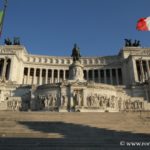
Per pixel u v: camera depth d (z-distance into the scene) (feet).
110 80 287.48
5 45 288.10
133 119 83.20
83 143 49.65
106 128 67.51
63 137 55.26
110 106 162.20
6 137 52.90
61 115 90.53
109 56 304.50
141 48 288.30
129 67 270.46
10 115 89.61
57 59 308.40
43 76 298.15
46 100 160.66
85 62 306.76
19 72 275.80
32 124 71.26
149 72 262.26
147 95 210.18
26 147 45.24
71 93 156.97
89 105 155.33
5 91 209.67
